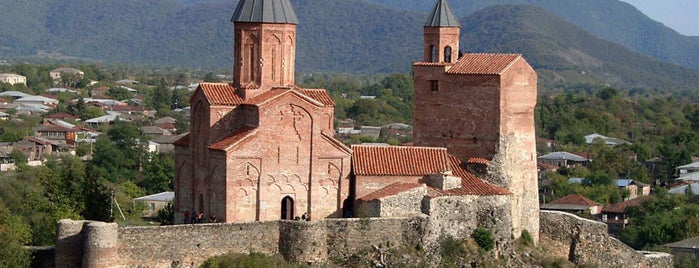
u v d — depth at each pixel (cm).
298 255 9262
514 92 10594
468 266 9875
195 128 9906
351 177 10006
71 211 11519
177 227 8894
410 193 9825
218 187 9500
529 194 10831
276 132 9594
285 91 9631
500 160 10481
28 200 13800
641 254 11569
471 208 10069
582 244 11125
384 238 9612
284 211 9725
